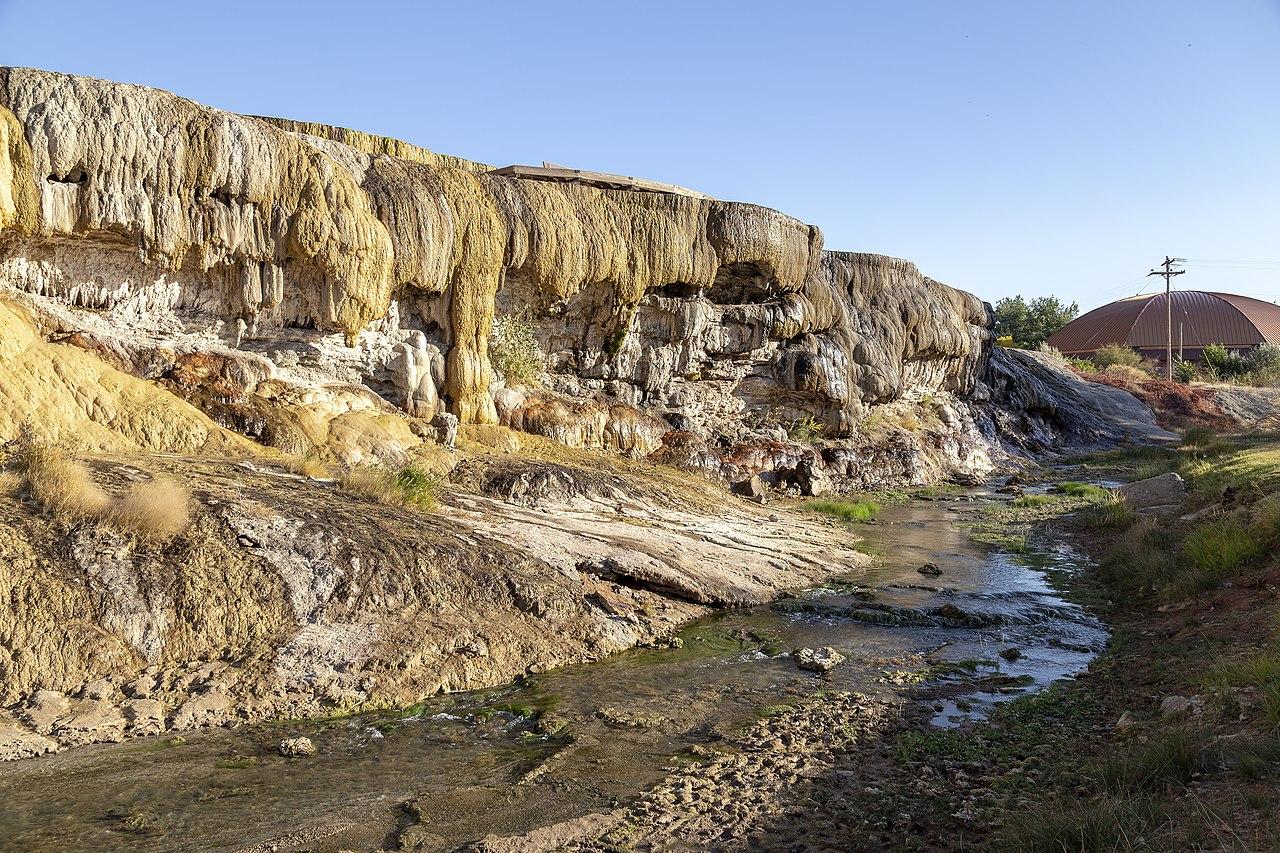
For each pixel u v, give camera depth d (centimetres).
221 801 601
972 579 1350
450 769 665
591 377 2016
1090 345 6588
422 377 1573
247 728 729
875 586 1288
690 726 761
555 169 2048
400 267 1512
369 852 539
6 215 1080
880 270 2878
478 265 1636
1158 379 5078
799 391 2403
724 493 1844
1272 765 522
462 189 1636
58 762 648
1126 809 496
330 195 1407
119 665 759
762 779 646
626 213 1950
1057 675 908
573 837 558
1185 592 1100
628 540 1258
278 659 806
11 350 1073
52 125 1123
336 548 945
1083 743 690
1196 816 477
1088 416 4075
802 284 2344
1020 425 3653
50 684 725
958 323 3184
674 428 2097
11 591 761
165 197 1230
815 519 1828
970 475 2667
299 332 1449
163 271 1301
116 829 557
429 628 900
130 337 1288
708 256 2069
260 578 874
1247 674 704
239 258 1339
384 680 816
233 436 1215
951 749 698
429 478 1279
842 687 868
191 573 845
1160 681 809
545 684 861
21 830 551
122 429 1115
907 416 2931
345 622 874
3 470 920
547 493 1398
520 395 1791
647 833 562
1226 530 1196
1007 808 573
